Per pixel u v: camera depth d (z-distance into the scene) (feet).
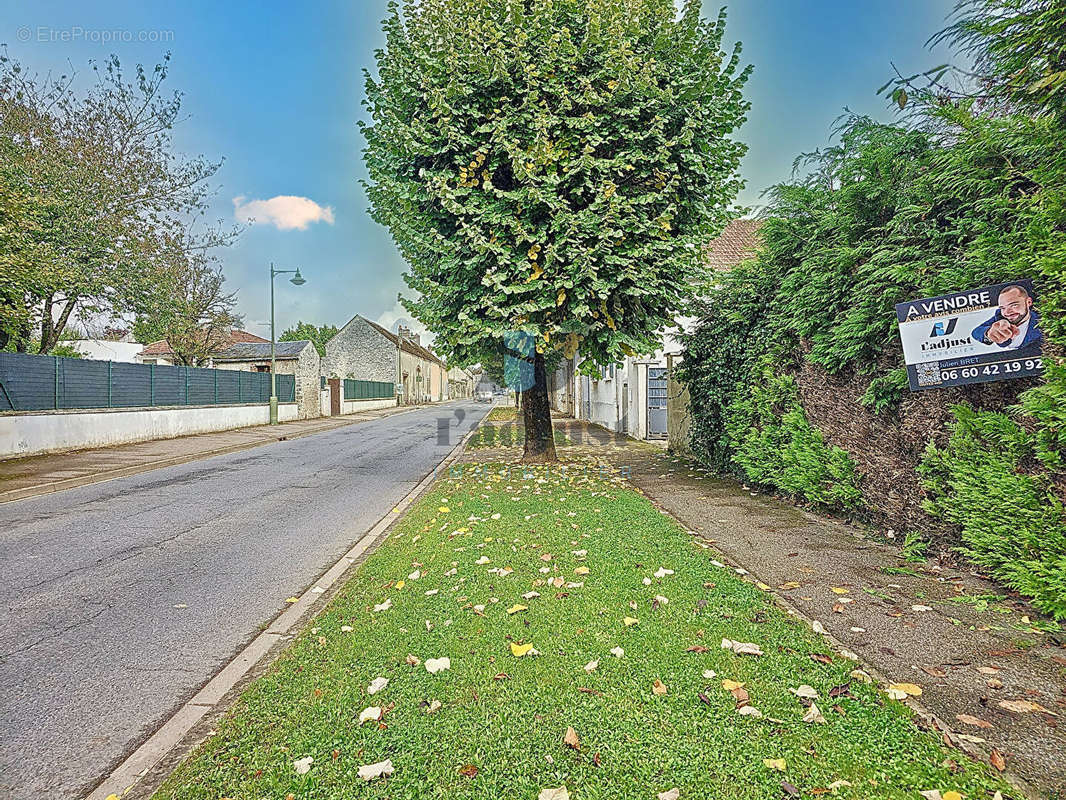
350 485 33.50
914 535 15.64
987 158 13.58
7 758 8.60
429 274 31.94
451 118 26.66
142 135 62.28
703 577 14.19
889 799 6.63
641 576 14.43
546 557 16.21
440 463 42.98
